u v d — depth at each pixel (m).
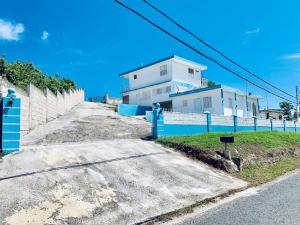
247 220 7.47
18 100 11.46
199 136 17.84
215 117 22.84
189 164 13.75
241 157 15.17
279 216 7.64
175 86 38.09
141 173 11.16
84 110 33.16
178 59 38.53
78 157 11.44
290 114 52.34
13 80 17.95
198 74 42.34
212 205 9.20
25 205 7.49
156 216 8.16
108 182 9.73
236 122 25.39
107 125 22.38
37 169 9.61
